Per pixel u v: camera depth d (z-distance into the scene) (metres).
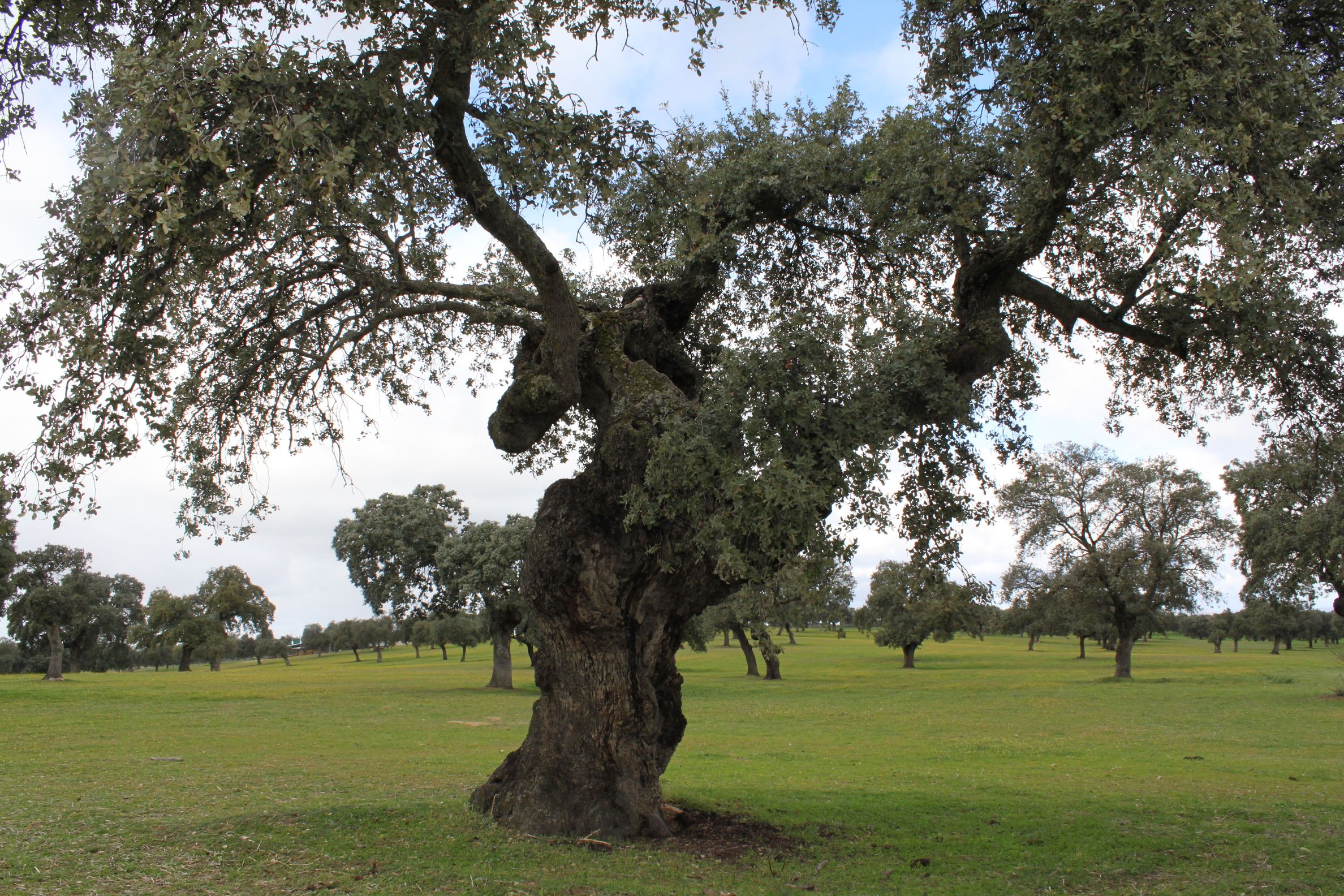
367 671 75.06
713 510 8.70
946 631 71.38
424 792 13.20
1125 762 20.39
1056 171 9.43
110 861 8.49
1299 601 32.44
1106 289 11.09
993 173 10.75
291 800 12.43
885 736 27.02
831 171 11.09
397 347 12.64
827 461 8.52
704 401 9.52
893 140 10.79
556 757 9.93
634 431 9.60
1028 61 9.39
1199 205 7.87
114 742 22.52
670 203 11.20
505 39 8.35
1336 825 11.77
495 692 46.62
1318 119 8.02
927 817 12.09
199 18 8.13
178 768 17.16
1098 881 8.58
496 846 9.02
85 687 45.38
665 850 9.27
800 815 11.91
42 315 7.66
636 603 9.93
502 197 9.40
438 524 50.69
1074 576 55.12
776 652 60.34
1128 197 8.80
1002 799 14.00
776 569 8.76
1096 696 43.03
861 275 12.55
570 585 9.73
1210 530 52.56
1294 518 28.62
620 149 9.55
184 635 92.00
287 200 7.71
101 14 8.68
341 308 11.63
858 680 59.50
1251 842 10.54
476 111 8.77
